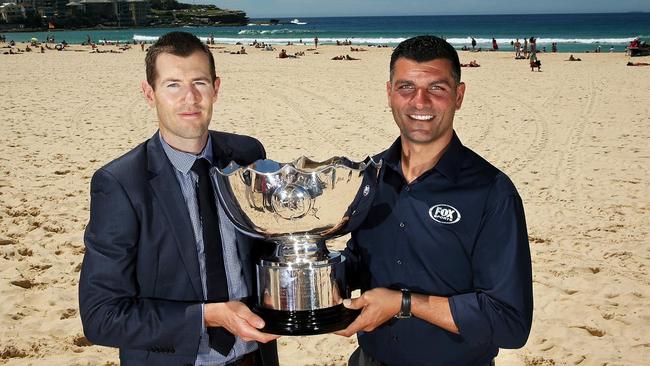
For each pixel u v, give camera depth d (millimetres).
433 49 2055
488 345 2182
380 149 10969
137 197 1969
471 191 2061
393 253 2154
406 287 2148
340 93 18672
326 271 1931
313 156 10344
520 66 28734
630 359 4055
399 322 2162
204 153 2105
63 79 23078
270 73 25594
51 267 5434
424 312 1966
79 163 9531
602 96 17406
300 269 1910
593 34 83125
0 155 9953
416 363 2180
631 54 35719
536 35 82875
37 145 10875
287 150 10773
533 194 8133
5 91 18969
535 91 18750
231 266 2129
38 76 24359
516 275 1994
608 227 6777
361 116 14375
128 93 18516
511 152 10672
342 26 155625
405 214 2119
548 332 4426
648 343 4266
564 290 5160
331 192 1905
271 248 2252
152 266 2014
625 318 4621
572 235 6531
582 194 8109
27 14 196375
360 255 2258
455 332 2006
